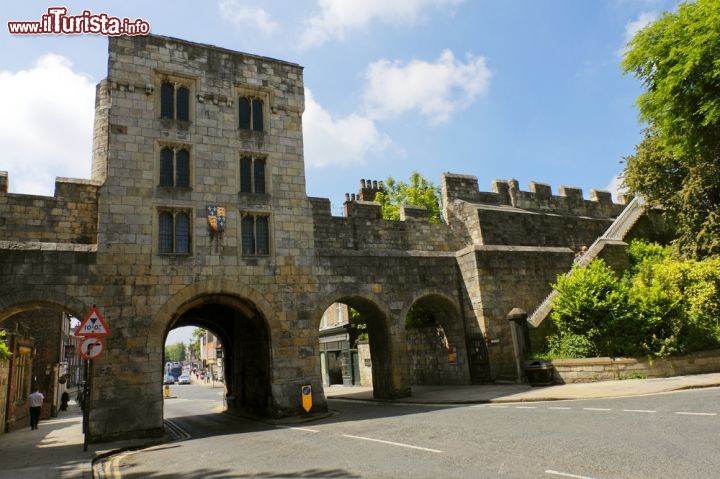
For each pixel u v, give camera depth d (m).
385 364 22.19
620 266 24.61
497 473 7.07
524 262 24.75
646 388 15.19
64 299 16.06
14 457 13.16
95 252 16.80
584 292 19.83
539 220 28.27
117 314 16.62
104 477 9.86
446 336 24.95
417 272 23.50
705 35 16.56
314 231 23.11
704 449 7.41
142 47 19.06
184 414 25.03
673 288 19.75
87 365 15.15
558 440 9.05
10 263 15.64
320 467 8.62
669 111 19.61
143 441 15.27
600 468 6.88
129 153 18.05
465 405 16.98
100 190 17.33
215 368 84.69
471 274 23.80
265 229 20.16
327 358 38.50
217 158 19.56
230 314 25.66
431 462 8.19
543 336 22.25
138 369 16.47
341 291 21.09
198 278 18.16
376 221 24.81
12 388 21.94
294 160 21.20
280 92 21.58
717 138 19.39
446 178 28.14
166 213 18.45
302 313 19.88
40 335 32.09
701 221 22.16
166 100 19.42
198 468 9.80
